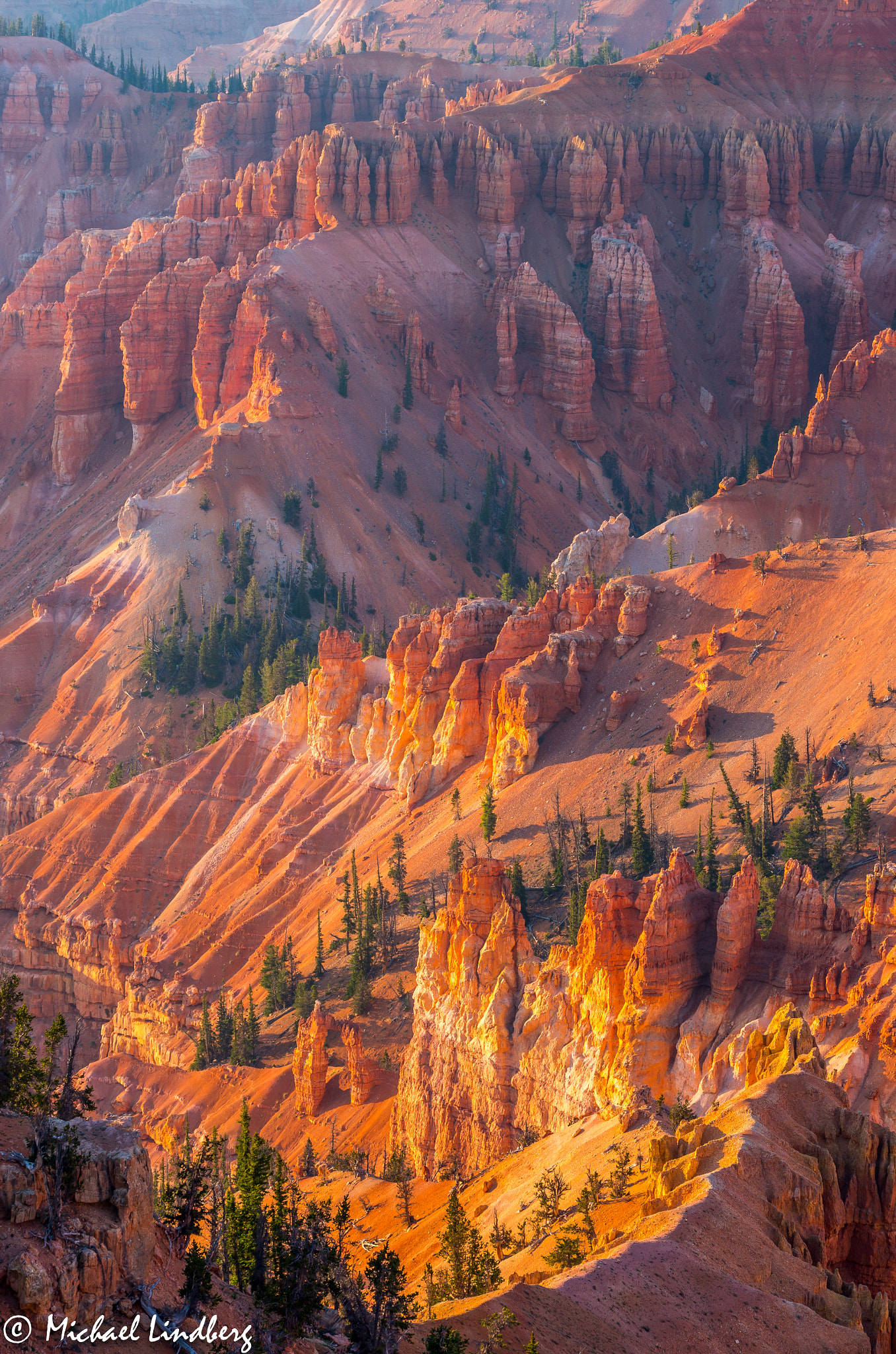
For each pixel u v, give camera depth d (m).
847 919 142.12
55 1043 84.94
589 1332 90.06
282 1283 85.00
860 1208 110.56
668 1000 143.88
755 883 145.12
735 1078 132.88
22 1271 66.31
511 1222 131.75
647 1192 114.88
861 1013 131.25
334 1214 158.62
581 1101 147.88
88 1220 70.75
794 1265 100.75
